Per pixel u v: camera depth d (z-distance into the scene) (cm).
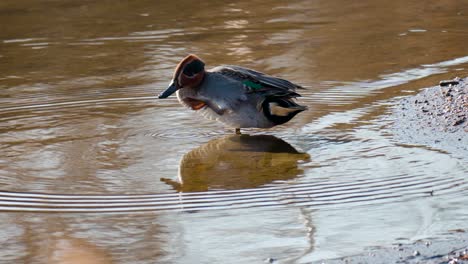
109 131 1291
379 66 1630
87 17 2167
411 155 1120
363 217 907
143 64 1706
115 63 1725
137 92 1509
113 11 2231
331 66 1642
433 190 982
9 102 1463
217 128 1299
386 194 977
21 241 875
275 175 1066
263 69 1636
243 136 1255
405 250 812
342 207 941
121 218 934
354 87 1492
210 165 1117
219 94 1249
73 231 899
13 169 1115
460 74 1541
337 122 1298
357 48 1781
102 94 1502
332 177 1050
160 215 940
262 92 1238
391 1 2272
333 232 870
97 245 859
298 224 896
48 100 1471
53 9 2261
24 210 965
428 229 862
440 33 1889
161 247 850
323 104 1398
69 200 995
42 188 1038
